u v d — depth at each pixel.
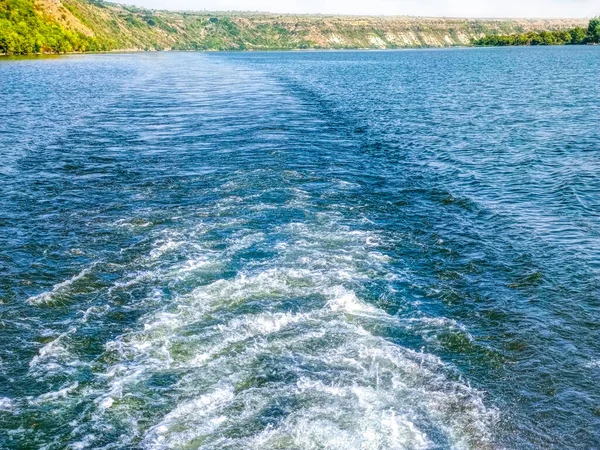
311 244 13.92
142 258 13.16
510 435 7.45
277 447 6.94
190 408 7.70
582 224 16.08
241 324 9.90
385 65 121.25
